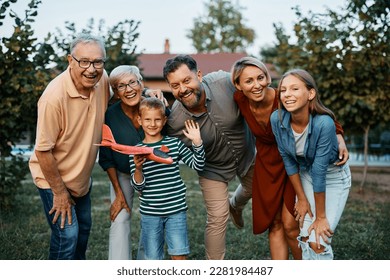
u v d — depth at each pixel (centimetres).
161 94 381
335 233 531
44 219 624
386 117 818
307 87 319
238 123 377
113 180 372
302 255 354
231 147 381
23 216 643
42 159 322
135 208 720
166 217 349
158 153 338
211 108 364
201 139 360
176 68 339
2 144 677
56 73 742
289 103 316
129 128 362
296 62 832
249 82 339
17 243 491
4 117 655
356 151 1755
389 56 793
